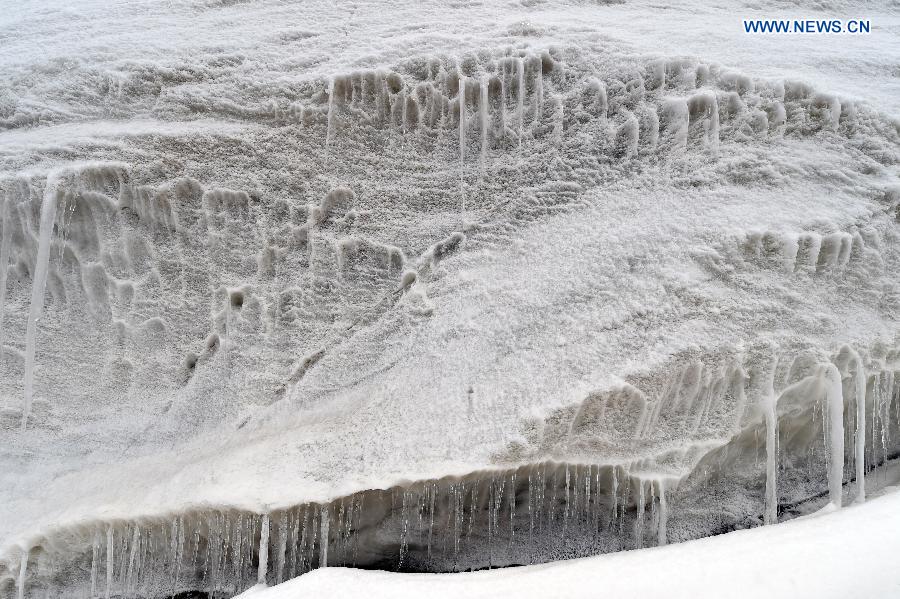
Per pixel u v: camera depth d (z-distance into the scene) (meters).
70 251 3.34
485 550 3.09
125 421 3.33
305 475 2.91
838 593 2.01
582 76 3.49
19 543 2.92
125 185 3.28
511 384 2.96
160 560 3.05
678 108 3.32
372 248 3.42
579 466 2.85
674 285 3.02
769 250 3.08
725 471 3.11
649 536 2.98
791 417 3.08
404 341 3.29
